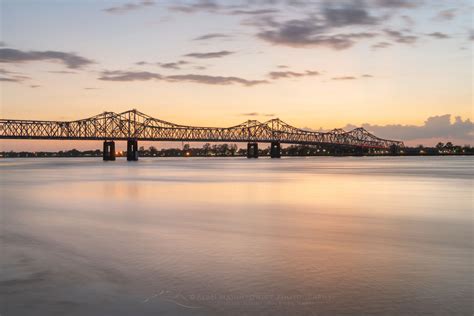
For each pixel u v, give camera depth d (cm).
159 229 2767
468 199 4522
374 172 10931
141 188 5981
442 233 2641
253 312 1462
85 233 2627
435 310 1465
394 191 5459
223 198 4641
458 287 1656
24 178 8425
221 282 1714
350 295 1588
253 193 5222
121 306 1502
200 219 3184
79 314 1443
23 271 1841
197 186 6344
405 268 1886
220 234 2600
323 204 4097
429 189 5769
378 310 1468
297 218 3231
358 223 3009
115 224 2952
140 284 1695
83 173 10538
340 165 17100
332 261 1994
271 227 2844
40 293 1605
